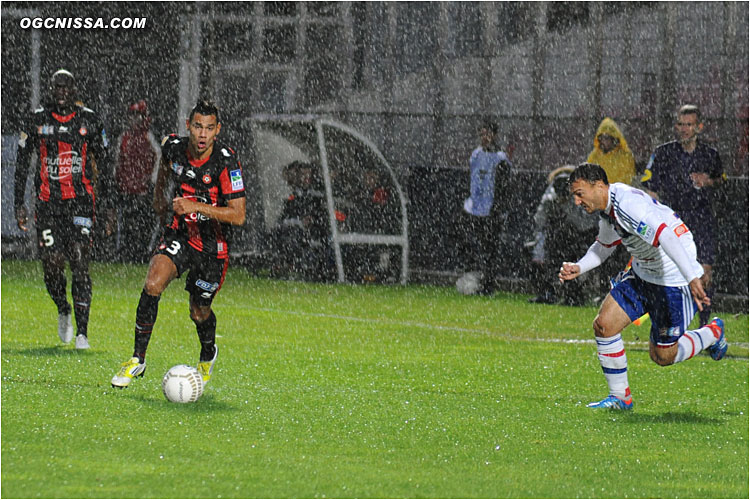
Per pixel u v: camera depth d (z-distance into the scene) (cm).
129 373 2205
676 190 3309
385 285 5353
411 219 5769
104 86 6266
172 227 2194
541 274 4903
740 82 5800
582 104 6131
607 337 2180
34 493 1408
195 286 2189
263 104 6669
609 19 6069
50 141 2748
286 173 5656
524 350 3172
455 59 6356
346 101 6519
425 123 6394
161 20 6178
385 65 6525
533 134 6169
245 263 5978
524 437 1886
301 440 1788
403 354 3009
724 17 5816
